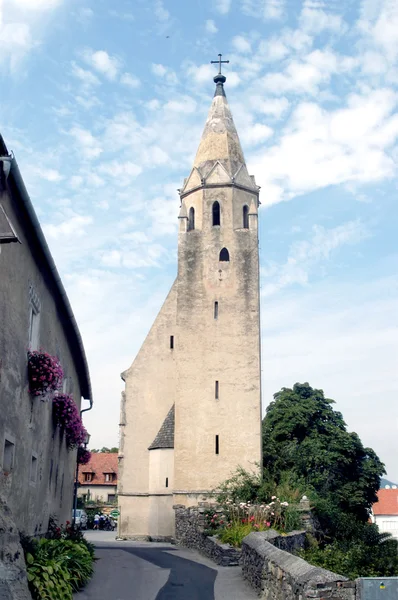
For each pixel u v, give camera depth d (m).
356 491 50.88
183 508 38.34
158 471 43.44
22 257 16.66
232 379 42.50
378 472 53.19
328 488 45.03
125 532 44.66
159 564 24.19
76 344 26.97
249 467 40.97
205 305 43.81
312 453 49.03
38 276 18.77
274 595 15.16
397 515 88.31
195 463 41.34
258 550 18.06
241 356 42.84
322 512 33.97
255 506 29.44
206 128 48.94
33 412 18.48
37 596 13.64
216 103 49.81
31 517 18.78
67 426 23.67
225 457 41.28
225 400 42.19
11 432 15.84
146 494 45.25
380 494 91.25
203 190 45.84
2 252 14.67
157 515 42.62
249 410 41.94
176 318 43.97
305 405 53.84
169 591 18.22
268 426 54.09
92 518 63.84
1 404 14.84
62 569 15.84
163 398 47.03
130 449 46.22
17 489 16.67
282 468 44.72
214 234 44.97
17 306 16.25
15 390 16.17
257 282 44.12
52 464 22.59
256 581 18.12
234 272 44.22
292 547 24.38
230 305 43.69
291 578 13.30
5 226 13.84
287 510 28.83
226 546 24.56
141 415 46.78
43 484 20.83
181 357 43.03
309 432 53.22
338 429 53.41
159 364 47.66
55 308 22.09
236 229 45.03
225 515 29.80
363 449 53.62
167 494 42.69
